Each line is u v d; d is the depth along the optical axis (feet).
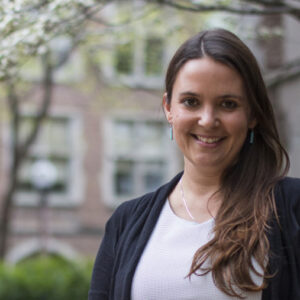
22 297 31.24
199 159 6.88
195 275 6.53
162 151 57.26
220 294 6.42
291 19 21.47
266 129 7.01
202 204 7.08
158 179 57.41
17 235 55.21
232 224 6.60
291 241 6.56
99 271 7.42
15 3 12.70
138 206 7.43
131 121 56.90
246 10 13.60
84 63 37.86
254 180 6.95
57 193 56.18
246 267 6.37
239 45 6.67
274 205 6.66
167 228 7.06
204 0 15.40
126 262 7.02
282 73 17.25
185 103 6.81
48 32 13.76
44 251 52.01
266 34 18.28
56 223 55.88
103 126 56.70
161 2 13.78
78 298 31.91
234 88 6.64
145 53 29.53
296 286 6.46
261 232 6.49
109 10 30.42
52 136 55.83
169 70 7.02
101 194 56.85
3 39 13.42
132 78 39.73
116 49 25.75
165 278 6.64
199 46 6.73
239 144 6.86
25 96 37.47
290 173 23.68
